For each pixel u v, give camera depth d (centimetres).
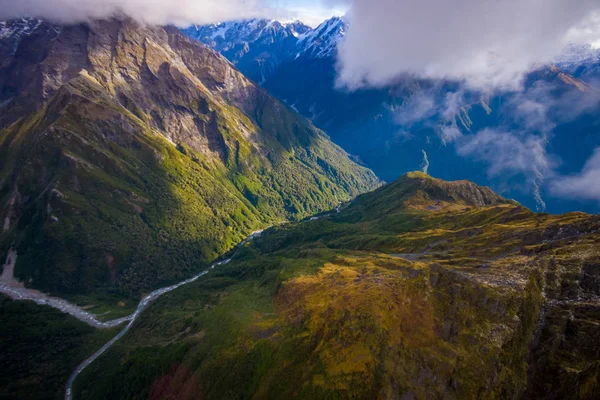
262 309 15700
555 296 11306
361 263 17788
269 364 11312
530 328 10338
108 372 16725
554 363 9388
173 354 14812
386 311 10769
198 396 12094
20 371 18738
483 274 12625
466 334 9950
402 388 8956
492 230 18788
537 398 8938
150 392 14162
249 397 10906
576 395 8450
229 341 13275
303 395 9775
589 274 11581
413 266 14838
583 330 9762
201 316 18050
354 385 9319
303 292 14862
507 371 9219
